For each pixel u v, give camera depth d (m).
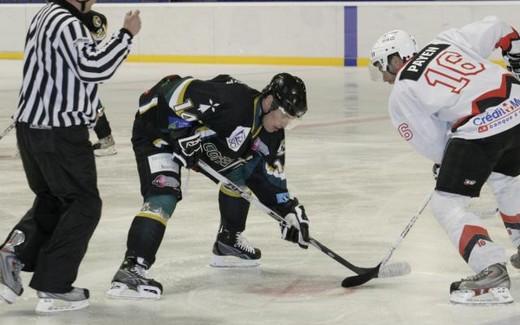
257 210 14.89
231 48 43.75
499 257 9.91
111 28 45.62
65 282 9.71
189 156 10.16
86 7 9.60
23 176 18.34
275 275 11.30
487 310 9.71
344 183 17.23
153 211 10.36
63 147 9.40
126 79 38.12
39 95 9.34
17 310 9.89
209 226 13.91
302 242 10.78
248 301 10.22
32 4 47.31
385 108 28.44
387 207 15.15
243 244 11.65
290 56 42.62
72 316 9.68
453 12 39.19
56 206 9.95
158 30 45.00
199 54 44.34
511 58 10.59
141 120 10.52
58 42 9.12
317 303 10.12
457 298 9.94
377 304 10.04
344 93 32.53
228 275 11.34
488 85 9.92
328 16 41.69
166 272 11.47
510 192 10.69
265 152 10.55
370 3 40.81
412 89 9.96
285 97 9.84
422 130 10.07
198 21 44.16
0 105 30.62
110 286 10.82
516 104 9.96
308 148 21.36
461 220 9.96
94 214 9.65
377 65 10.59
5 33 47.88
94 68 9.04
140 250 10.33
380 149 21.11
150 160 10.48
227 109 9.92
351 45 41.44
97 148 20.72
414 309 9.81
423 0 40.31
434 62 10.05
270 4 42.72
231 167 10.55
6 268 9.67
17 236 9.77
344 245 12.74
